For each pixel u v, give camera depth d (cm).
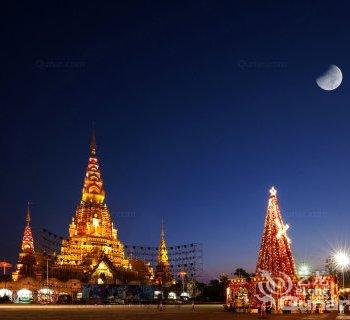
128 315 6469
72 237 16550
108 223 17588
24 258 14438
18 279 13912
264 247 6744
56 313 7075
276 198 6800
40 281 13700
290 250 6762
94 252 15488
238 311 7169
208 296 15425
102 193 18175
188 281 15388
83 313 7119
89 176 18262
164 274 16425
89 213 17375
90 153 18800
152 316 6212
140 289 13112
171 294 14400
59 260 15425
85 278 14488
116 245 17062
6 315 6456
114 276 14850
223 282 15388
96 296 12694
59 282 13725
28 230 17550
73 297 13112
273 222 6712
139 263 16700
